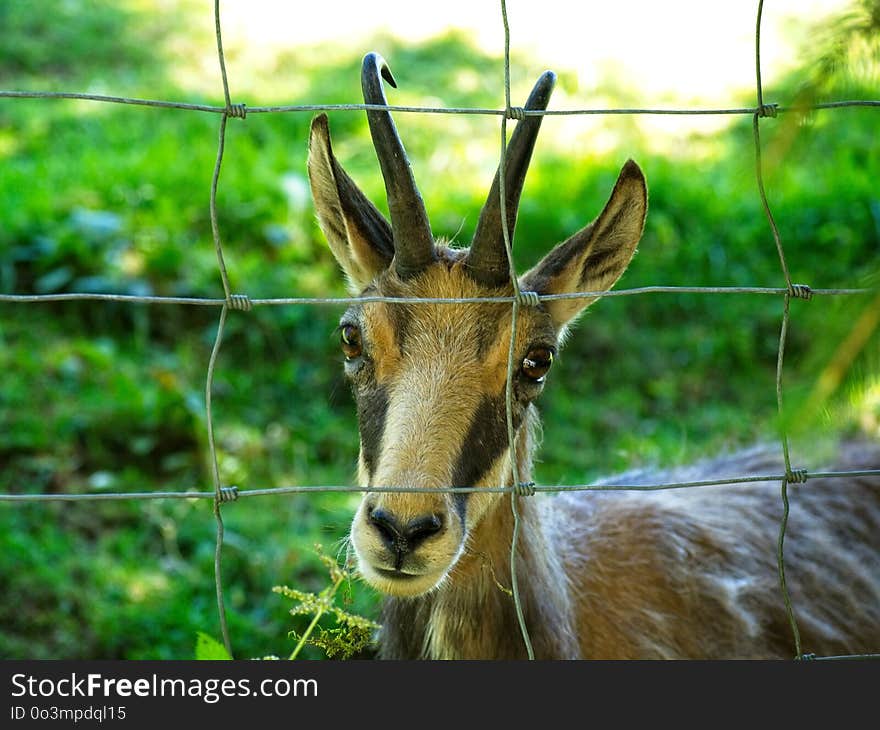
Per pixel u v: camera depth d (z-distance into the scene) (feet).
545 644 14.51
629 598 16.44
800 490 19.69
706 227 33.88
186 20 51.78
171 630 20.42
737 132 40.60
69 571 21.68
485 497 13.42
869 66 9.34
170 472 25.02
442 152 39.24
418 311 13.62
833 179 34.50
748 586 17.79
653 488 11.07
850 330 8.41
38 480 24.14
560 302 14.74
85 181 33.30
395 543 12.20
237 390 27.48
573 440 27.27
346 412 27.73
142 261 30.07
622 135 40.63
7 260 29.60
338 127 40.68
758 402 29.01
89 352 27.43
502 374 13.52
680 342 30.71
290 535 23.21
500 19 49.03
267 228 32.07
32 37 47.29
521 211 33.40
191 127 39.32
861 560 19.42
